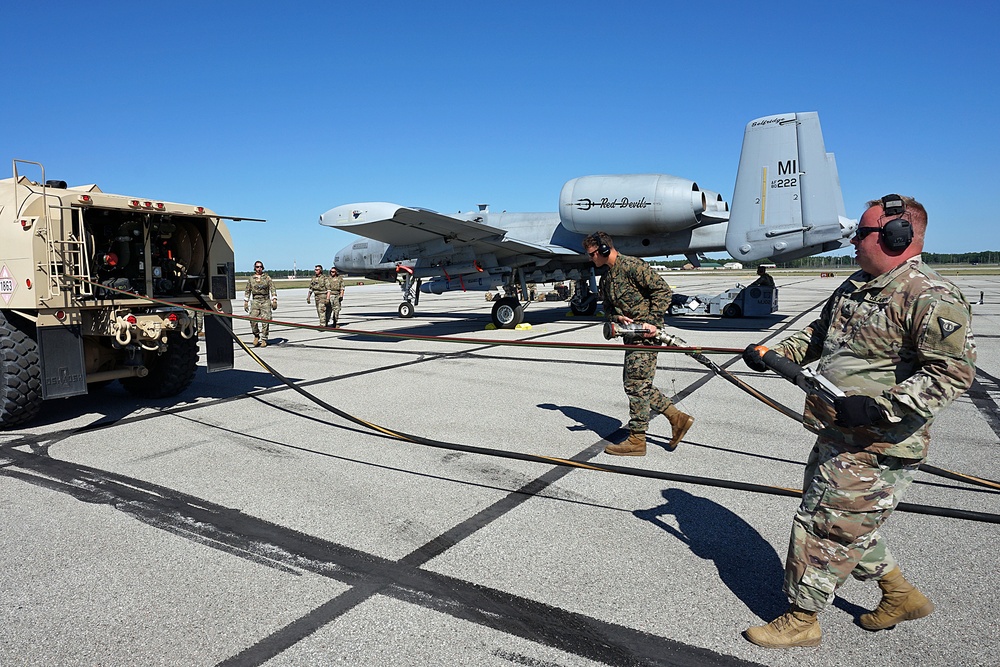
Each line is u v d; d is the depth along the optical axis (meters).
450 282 15.23
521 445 5.05
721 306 16.34
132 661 2.28
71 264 5.26
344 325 15.93
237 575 2.93
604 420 5.87
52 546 3.24
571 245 14.80
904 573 2.90
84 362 5.57
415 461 4.65
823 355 2.35
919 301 2.04
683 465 4.50
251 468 4.49
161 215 6.05
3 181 5.84
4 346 5.25
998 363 8.88
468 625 2.50
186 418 6.03
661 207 12.80
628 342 4.61
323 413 6.23
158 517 3.61
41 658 2.30
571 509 3.71
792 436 5.29
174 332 6.65
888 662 2.26
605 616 2.57
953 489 3.98
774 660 2.28
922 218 2.16
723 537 3.32
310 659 2.28
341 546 3.23
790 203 11.18
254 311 11.82
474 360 9.80
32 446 5.08
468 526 3.47
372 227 12.90
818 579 2.26
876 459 2.16
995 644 2.37
